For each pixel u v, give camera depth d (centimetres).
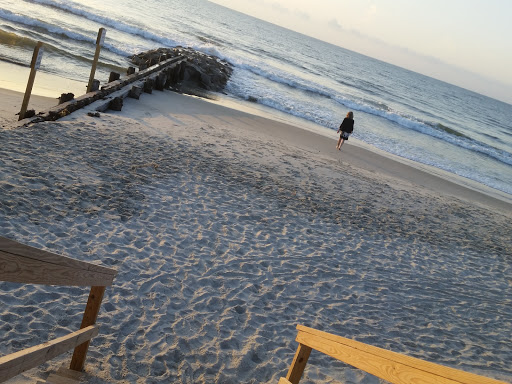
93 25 3073
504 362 598
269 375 459
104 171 830
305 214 922
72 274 267
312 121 2227
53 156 824
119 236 636
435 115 4825
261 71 3269
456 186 1717
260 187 991
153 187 827
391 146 2238
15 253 197
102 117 1151
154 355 438
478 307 748
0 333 402
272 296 607
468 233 1145
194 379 424
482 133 4484
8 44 1861
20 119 978
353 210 1035
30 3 3111
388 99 4981
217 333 500
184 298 546
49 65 1772
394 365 203
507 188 2111
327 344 250
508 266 988
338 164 1436
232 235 743
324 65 6419
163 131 1185
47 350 268
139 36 3288
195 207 801
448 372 173
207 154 1101
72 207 673
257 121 1691
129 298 512
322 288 665
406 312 668
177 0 10025
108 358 413
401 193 1323
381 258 829
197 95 2028
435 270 849
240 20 11438
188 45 3378
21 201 641
